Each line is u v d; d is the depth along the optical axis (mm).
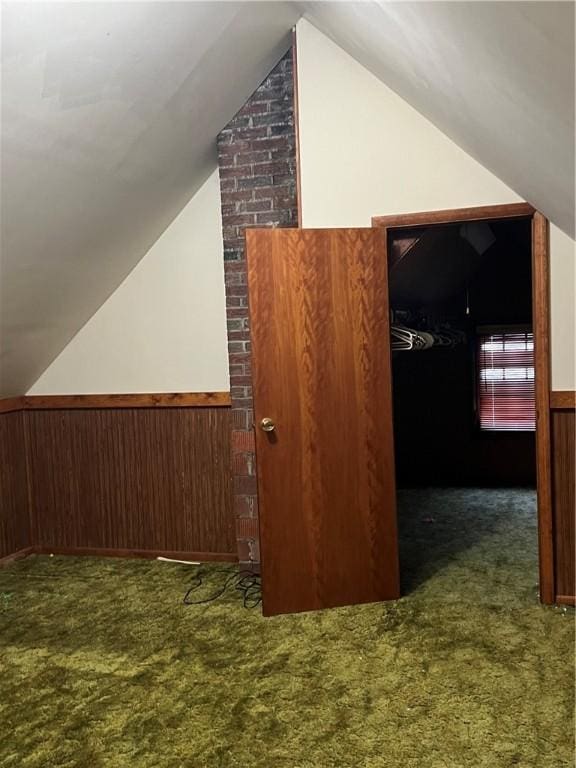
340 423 3279
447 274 5418
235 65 3248
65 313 3930
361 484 3309
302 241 3197
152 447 4219
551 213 2908
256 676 2656
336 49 3354
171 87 2938
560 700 2391
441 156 3244
